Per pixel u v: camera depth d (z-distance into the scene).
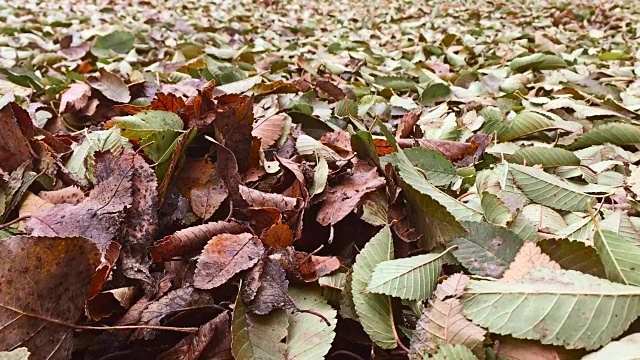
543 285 0.30
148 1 2.21
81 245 0.30
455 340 0.29
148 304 0.33
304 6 2.56
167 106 0.55
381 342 0.32
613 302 0.28
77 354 0.32
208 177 0.45
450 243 0.37
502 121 0.66
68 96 0.68
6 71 0.80
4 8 1.68
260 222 0.40
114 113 0.69
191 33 1.52
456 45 1.43
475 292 0.30
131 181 0.39
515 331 0.28
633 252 0.32
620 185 0.47
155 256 0.36
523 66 1.03
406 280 0.34
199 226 0.38
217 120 0.46
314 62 1.08
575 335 0.28
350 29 1.86
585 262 0.33
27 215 0.38
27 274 0.29
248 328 0.31
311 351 0.31
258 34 1.60
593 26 1.78
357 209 0.41
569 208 0.44
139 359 0.32
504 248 0.36
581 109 0.70
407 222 0.41
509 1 2.56
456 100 0.81
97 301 0.32
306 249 0.42
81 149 0.49
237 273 0.34
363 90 0.89
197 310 0.33
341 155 0.52
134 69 1.01
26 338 0.29
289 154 0.53
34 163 0.47
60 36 1.28
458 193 0.47
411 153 0.49
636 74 0.98
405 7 2.54
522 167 0.47
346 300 0.34
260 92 0.77
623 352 0.26
